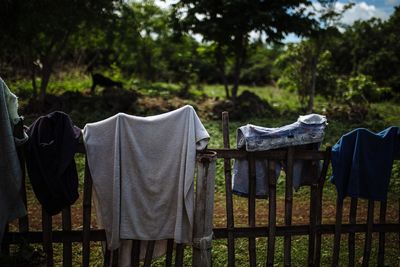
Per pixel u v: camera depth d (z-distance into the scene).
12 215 3.93
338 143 4.39
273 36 15.67
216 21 15.79
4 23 12.83
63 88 18.30
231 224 4.35
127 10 15.60
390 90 22.14
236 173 4.40
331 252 5.52
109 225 4.07
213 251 5.41
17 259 4.21
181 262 4.29
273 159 4.35
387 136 4.32
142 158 4.00
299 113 15.46
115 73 23.84
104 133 3.99
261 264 5.14
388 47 28.02
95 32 16.56
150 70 28.55
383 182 4.37
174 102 15.59
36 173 3.83
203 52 18.33
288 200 4.41
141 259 4.42
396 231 4.63
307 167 4.57
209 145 10.20
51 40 14.68
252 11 15.26
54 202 3.88
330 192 8.11
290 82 20.33
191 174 3.92
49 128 3.88
